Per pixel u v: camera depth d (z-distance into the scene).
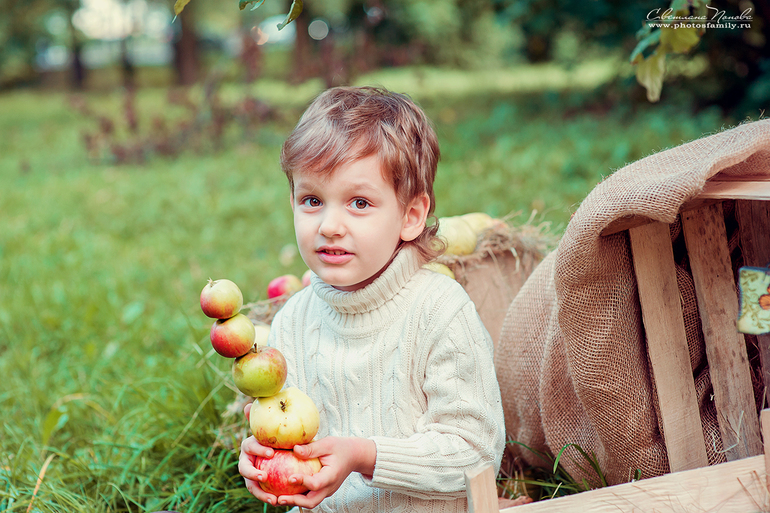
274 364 1.25
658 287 1.47
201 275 4.12
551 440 1.71
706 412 1.55
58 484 1.99
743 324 1.47
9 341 3.26
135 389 2.33
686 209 1.46
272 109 9.19
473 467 1.38
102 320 3.38
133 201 6.42
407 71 20.31
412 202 1.45
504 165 6.26
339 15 16.34
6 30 23.42
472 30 20.75
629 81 8.11
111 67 30.31
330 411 1.49
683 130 6.61
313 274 1.51
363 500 1.46
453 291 1.46
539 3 8.41
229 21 29.56
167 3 24.53
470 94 13.64
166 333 3.16
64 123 13.18
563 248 1.42
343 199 1.36
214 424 2.18
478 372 1.41
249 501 1.87
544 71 18.50
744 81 7.66
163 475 2.02
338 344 1.49
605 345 1.46
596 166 5.74
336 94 1.49
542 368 1.69
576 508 1.29
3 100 19.84
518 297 1.85
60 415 2.25
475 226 2.14
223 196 6.28
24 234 5.31
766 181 1.33
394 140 1.38
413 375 1.44
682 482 1.31
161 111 13.27
